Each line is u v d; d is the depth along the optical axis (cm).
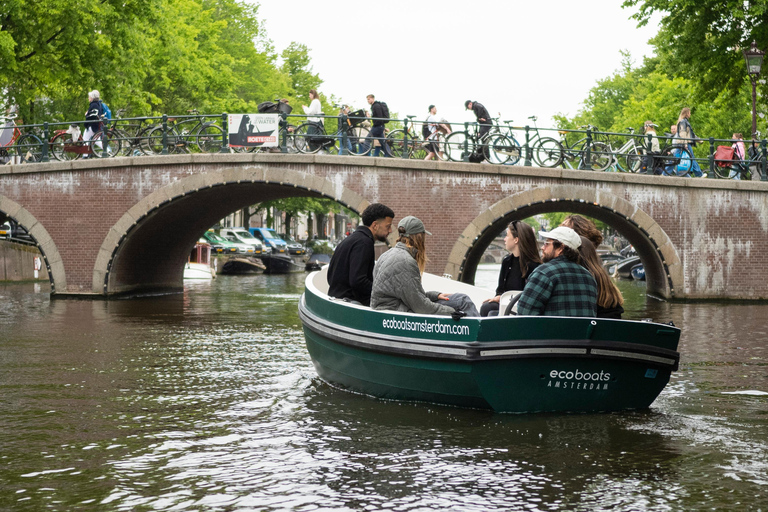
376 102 2061
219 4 4231
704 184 2003
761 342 1188
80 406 748
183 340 1220
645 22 2383
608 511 459
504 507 466
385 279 741
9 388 835
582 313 678
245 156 2008
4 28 2345
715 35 2314
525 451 580
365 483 512
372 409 728
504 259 789
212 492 496
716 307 1834
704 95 2455
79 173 2077
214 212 2483
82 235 2078
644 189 1991
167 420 691
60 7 2281
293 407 740
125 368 960
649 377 696
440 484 508
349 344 772
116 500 483
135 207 2047
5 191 2108
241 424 674
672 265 2006
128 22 2556
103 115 2125
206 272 3491
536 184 1983
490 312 758
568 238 690
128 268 2194
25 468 550
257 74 4347
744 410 716
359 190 1994
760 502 471
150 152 2116
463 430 641
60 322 1477
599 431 636
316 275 1006
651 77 3922
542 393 686
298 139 2053
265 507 469
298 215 6062
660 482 509
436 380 711
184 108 3312
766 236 2020
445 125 2084
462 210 1989
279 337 1262
